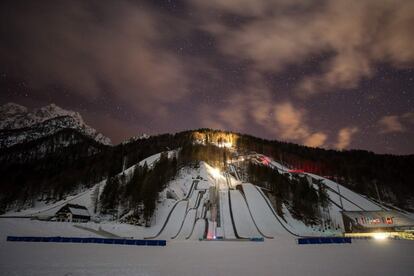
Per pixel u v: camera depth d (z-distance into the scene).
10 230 59.28
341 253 39.81
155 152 195.62
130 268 25.39
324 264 28.91
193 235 78.38
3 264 25.64
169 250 44.22
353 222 83.25
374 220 83.19
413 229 80.06
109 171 163.00
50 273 21.94
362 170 174.62
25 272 22.09
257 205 100.62
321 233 88.50
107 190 108.56
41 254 33.56
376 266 27.28
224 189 120.06
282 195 119.31
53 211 106.75
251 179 146.38
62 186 146.38
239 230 83.69
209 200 103.88
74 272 22.59
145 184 105.75
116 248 44.88
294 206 110.88
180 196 116.19
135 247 48.16
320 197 114.25
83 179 159.00
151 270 24.66
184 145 199.12
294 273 23.78
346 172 174.50
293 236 80.75
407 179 165.00
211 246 53.34
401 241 65.19
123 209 102.12
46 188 149.25
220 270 25.23
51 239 52.59
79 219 91.62
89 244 50.19
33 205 135.75
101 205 105.69
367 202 128.88
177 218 90.81
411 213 131.62
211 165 176.00
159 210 98.56
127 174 134.62
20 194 138.88
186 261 31.20
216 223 88.00
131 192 106.06
